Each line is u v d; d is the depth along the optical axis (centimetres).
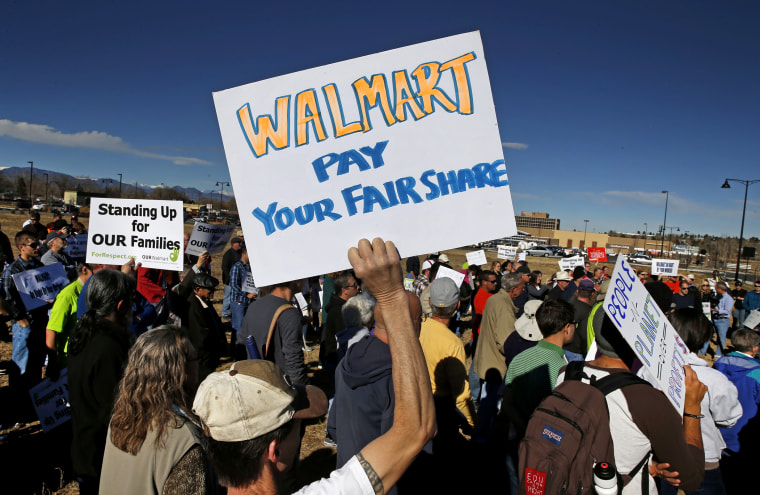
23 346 499
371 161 151
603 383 198
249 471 129
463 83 154
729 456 340
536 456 165
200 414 130
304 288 785
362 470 105
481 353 486
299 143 151
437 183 151
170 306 461
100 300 258
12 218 3569
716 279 1353
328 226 149
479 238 149
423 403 108
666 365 193
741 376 340
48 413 382
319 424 535
